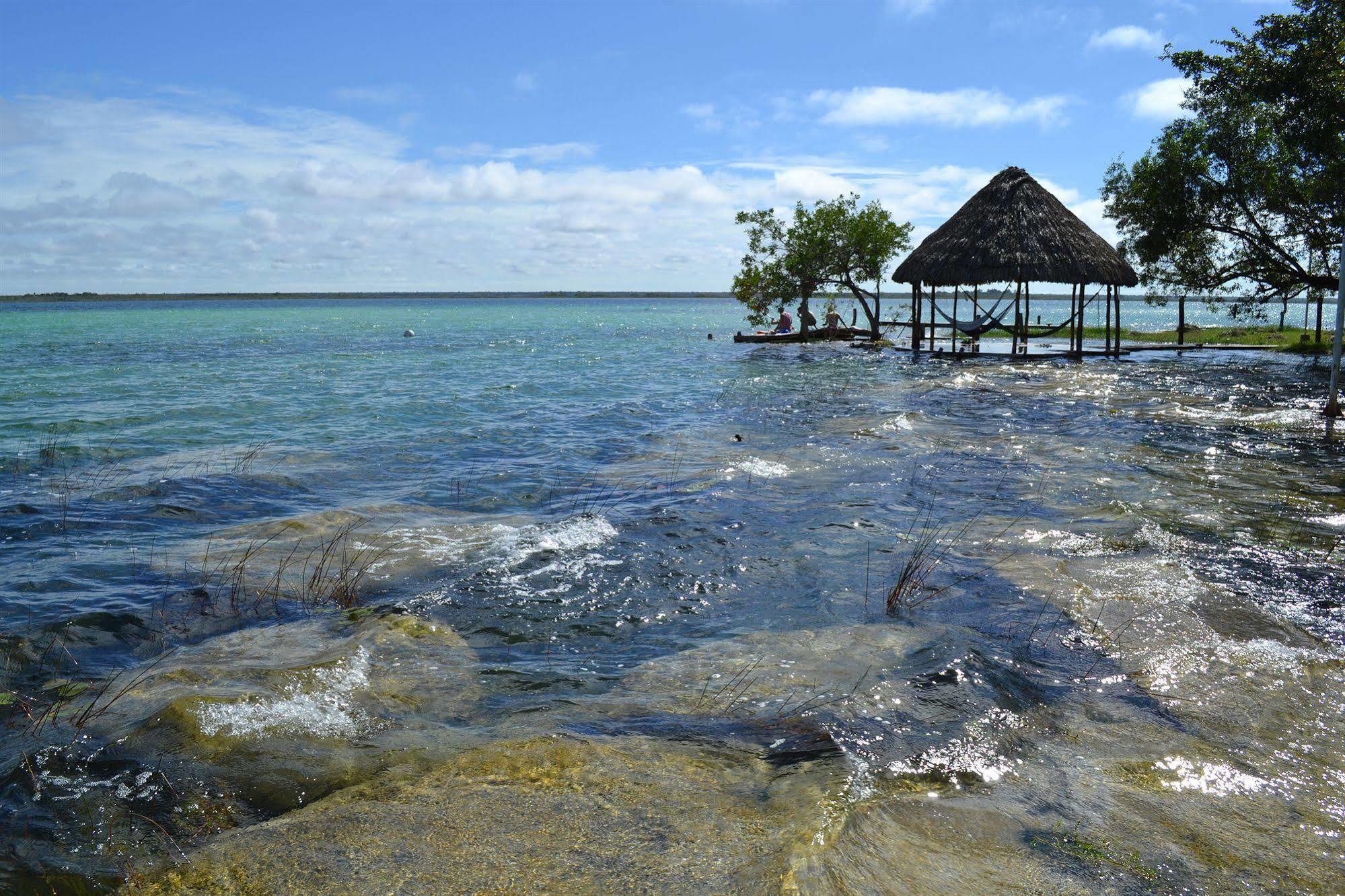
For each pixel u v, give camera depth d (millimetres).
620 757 3926
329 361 30656
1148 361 27078
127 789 3713
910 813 3457
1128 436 13273
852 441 12969
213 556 7383
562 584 6664
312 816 3469
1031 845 3254
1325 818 3482
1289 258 26484
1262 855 3215
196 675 4926
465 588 6527
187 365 28297
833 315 38406
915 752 3996
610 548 7613
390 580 6785
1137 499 9156
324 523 8469
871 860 3082
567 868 3055
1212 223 27141
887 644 5387
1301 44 23531
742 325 74875
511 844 3217
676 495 9609
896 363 27375
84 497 9477
